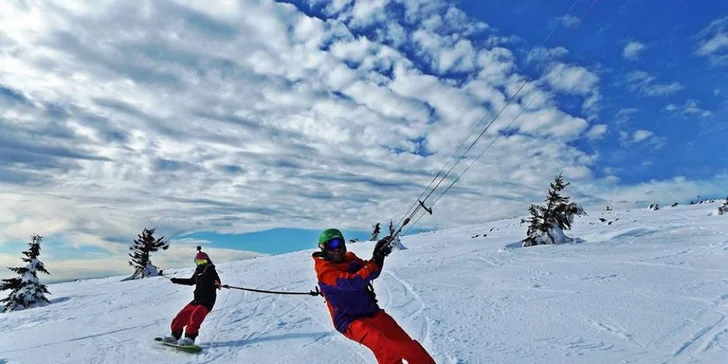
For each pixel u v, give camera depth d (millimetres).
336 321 4988
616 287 9516
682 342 5910
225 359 6996
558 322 7277
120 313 12297
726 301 7656
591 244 17953
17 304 23109
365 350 6836
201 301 8102
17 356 8172
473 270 13867
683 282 9398
